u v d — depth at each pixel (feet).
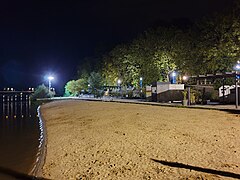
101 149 38.96
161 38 152.76
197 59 138.51
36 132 66.18
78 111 97.55
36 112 129.08
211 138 40.68
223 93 100.37
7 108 171.32
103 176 27.96
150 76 154.51
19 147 48.75
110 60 226.17
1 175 32.27
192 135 43.42
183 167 28.48
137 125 56.13
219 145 36.40
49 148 43.83
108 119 68.44
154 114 71.67
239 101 96.63
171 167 28.78
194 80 124.57
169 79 151.74
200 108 81.76
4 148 48.06
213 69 120.78
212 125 51.26
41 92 244.22
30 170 34.01
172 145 37.91
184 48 143.95
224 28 114.11
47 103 174.50
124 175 27.63
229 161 29.45
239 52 108.47
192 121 57.06
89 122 66.90
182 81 140.26
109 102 135.85
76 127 61.77
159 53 148.46
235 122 53.47
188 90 96.94
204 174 25.95
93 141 44.57
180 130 47.93
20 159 39.58
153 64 153.38
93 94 231.91
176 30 153.07
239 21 107.45
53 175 29.96
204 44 125.29
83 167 31.68
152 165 29.99
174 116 65.98
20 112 134.10
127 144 40.45
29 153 43.42
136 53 166.50
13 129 73.97
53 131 61.26
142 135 45.91
